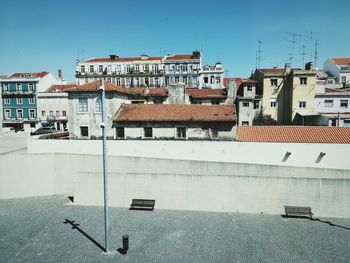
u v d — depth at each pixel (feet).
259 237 49.49
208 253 44.14
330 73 184.14
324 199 58.75
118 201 64.80
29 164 72.54
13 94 195.00
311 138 81.15
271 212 60.49
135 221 56.44
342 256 43.04
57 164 74.79
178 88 117.39
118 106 100.07
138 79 205.16
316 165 74.69
